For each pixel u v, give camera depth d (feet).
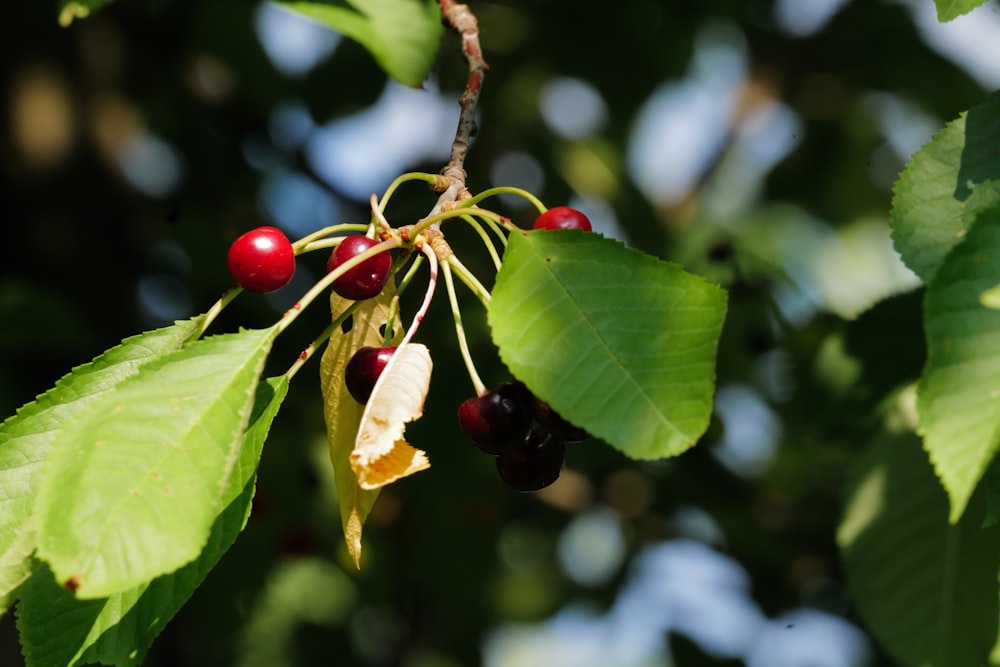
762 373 15.94
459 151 8.61
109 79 19.44
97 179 18.83
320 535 17.30
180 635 17.30
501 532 18.52
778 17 20.33
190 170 18.92
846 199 21.11
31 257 18.11
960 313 5.58
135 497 5.57
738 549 17.35
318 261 17.25
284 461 16.48
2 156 18.42
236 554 16.47
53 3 18.57
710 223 18.92
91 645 6.75
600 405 6.01
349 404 7.39
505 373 14.97
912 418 10.95
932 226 6.81
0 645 16.21
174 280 18.72
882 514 10.61
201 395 6.02
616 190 19.45
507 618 21.38
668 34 19.44
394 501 17.44
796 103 20.39
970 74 19.92
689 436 5.91
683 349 6.11
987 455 5.37
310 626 20.59
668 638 17.88
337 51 18.83
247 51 18.89
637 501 18.75
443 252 7.20
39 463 6.78
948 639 10.05
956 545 10.26
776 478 17.61
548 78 19.54
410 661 20.10
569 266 6.43
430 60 10.05
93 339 16.65
